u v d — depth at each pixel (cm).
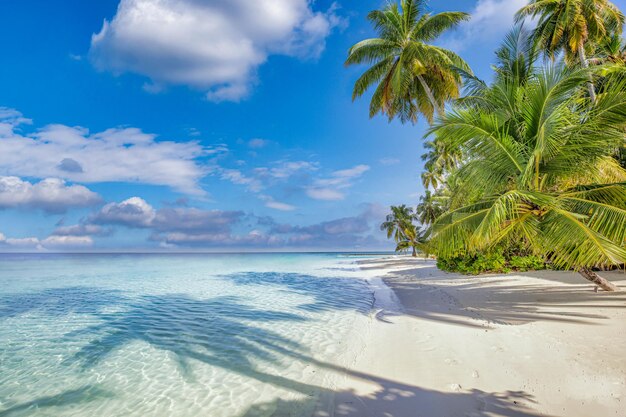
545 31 1756
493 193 941
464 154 947
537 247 845
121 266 3991
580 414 350
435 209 5400
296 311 1081
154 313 1074
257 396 463
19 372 570
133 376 548
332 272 2905
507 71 1120
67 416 418
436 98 2006
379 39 1966
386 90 1988
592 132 759
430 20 1838
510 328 699
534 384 430
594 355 505
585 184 834
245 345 709
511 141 838
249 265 4197
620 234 652
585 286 1111
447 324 789
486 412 370
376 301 1241
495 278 1559
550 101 780
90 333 827
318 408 417
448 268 2061
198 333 812
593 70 725
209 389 492
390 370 527
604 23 1727
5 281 2162
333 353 642
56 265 4162
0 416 419
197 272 2942
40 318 1012
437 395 425
